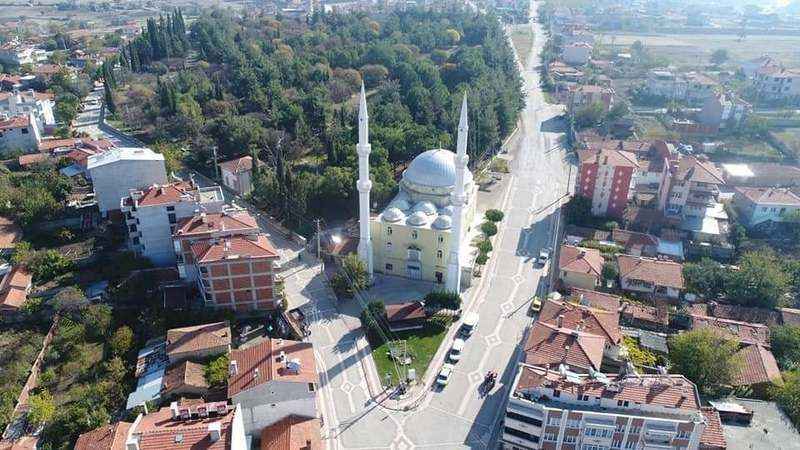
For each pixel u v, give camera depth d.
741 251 142.38
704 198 152.38
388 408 94.88
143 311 112.25
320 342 110.06
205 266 110.12
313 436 84.88
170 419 78.31
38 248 134.50
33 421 86.62
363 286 123.69
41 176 160.88
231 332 109.38
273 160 180.12
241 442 75.62
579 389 80.88
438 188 134.38
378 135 186.25
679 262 137.38
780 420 86.06
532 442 83.06
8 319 111.94
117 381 95.69
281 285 124.12
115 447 78.44
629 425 78.50
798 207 150.88
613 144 197.12
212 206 127.62
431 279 131.38
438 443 88.19
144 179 144.38
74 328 107.50
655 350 103.56
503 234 152.12
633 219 154.12
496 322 116.38
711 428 80.75
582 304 111.62
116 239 136.88
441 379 99.94
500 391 98.56
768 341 107.62
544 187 182.25
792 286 126.25
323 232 148.12
